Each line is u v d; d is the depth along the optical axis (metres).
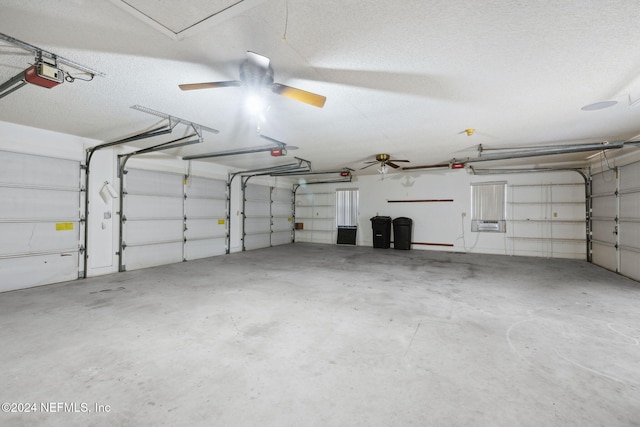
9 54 2.20
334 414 1.63
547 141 4.91
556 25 1.83
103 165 5.18
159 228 6.12
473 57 2.23
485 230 7.78
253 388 1.85
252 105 3.01
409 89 2.81
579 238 6.80
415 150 5.72
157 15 1.74
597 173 6.21
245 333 2.68
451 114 3.53
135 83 2.69
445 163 7.44
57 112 3.54
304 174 9.19
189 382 1.91
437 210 8.39
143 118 3.74
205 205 7.21
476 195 7.91
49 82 2.21
